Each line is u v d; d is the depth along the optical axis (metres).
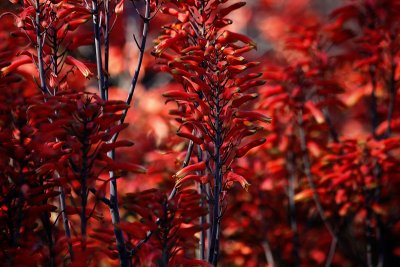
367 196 8.05
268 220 8.94
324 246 9.22
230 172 5.28
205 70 5.22
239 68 4.93
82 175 4.55
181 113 5.24
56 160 4.59
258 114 5.08
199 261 4.68
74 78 7.89
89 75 5.14
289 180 8.58
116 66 9.74
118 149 8.77
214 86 5.06
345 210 7.84
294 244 8.32
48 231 5.17
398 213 8.98
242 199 8.51
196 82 4.98
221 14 5.37
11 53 5.54
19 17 4.99
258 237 8.77
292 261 9.03
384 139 8.04
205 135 5.14
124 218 8.19
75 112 4.50
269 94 7.75
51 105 4.53
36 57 5.40
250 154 8.02
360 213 8.42
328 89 7.78
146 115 8.80
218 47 5.03
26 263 4.66
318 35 8.40
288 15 13.12
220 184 5.22
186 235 4.66
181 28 5.55
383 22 8.22
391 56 7.93
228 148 5.35
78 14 5.28
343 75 9.42
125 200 4.61
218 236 5.50
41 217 5.18
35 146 4.62
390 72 8.48
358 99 8.67
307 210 9.06
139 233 4.51
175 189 5.14
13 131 5.05
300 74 7.75
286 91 7.76
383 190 8.49
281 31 11.61
